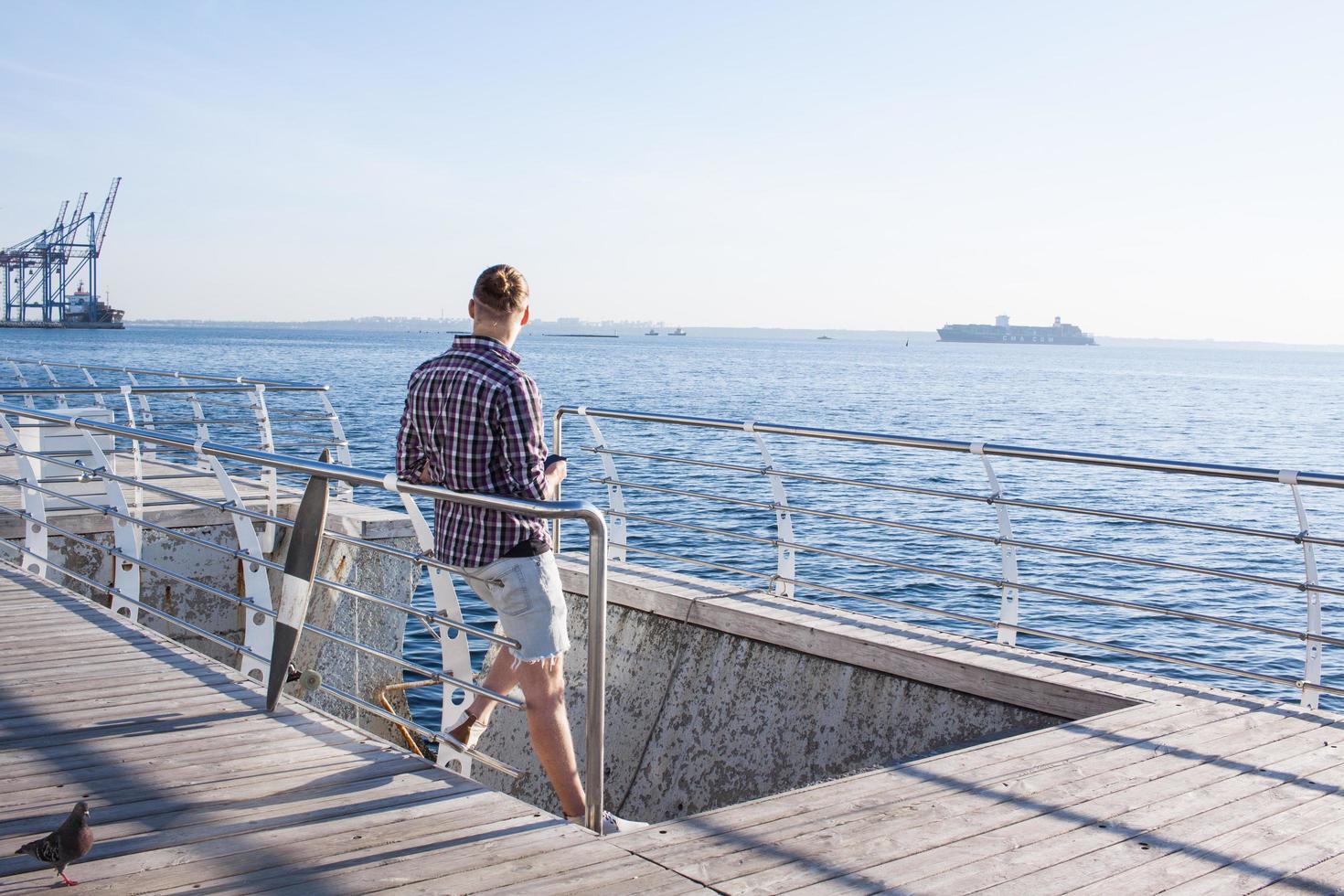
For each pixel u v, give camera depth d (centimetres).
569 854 309
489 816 337
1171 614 477
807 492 2650
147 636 564
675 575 667
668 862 303
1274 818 344
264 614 500
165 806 343
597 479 720
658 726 611
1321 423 5984
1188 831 333
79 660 516
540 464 364
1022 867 306
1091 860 311
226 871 296
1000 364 19062
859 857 310
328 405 1112
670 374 10444
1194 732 423
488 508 354
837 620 566
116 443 1301
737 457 3288
